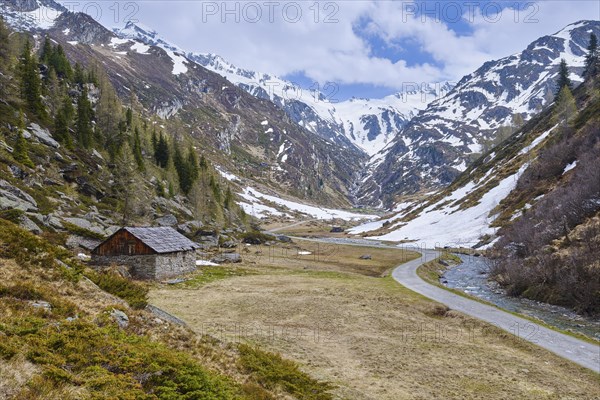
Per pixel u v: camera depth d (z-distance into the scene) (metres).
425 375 24.66
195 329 29.16
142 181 106.31
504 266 62.84
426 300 46.41
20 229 24.81
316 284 54.25
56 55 136.25
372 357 27.19
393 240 147.25
